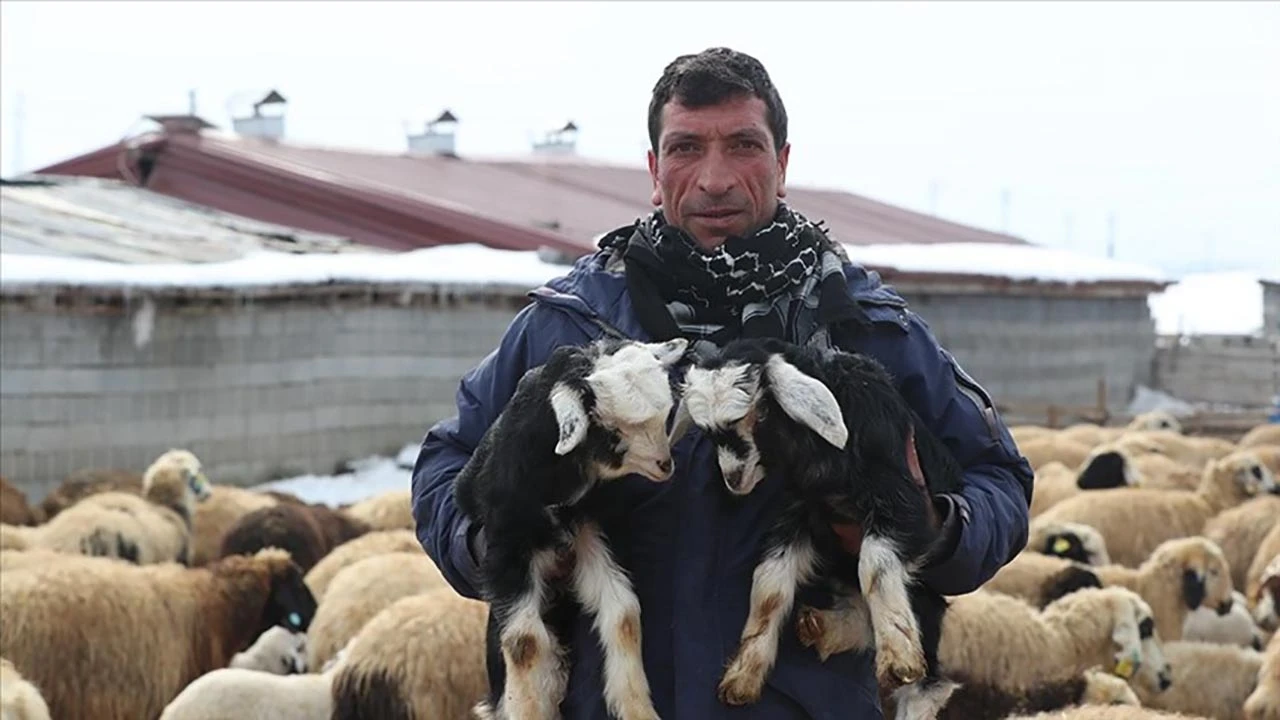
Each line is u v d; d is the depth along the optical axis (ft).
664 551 12.41
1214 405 113.50
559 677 12.53
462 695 23.52
